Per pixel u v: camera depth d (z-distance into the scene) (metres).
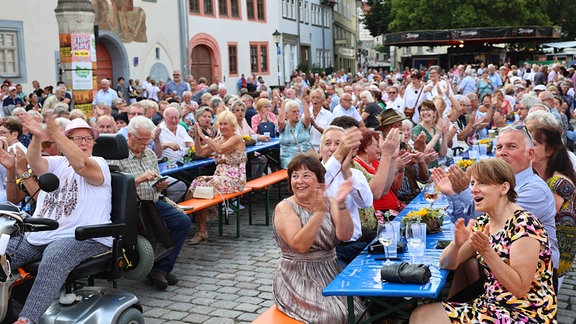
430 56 44.69
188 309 6.08
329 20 56.97
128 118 10.51
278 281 4.65
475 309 3.85
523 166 4.58
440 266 4.34
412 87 14.45
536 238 3.73
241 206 10.62
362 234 5.48
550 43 46.34
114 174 5.27
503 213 3.91
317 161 4.56
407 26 48.06
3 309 4.41
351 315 4.23
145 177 6.36
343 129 5.51
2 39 21.77
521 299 3.77
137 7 27.25
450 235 5.23
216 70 33.50
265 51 39.31
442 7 45.59
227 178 8.58
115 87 26.55
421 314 3.96
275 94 15.76
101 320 4.64
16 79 22.14
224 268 7.38
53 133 4.94
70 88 15.45
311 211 4.59
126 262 5.31
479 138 12.62
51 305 4.82
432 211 5.43
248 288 6.65
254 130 13.45
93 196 5.13
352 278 4.27
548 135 4.98
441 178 5.21
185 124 11.81
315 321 4.44
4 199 6.66
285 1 42.75
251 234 8.95
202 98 14.54
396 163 6.20
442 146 8.81
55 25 23.61
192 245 8.44
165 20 29.14
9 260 4.78
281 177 9.96
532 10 45.41
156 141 9.27
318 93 11.29
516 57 51.66
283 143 10.71
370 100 14.02
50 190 4.61
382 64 83.38
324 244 4.61
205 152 9.83
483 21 44.47
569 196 4.81
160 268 6.70
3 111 18.94
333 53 58.84
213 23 33.25
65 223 5.06
